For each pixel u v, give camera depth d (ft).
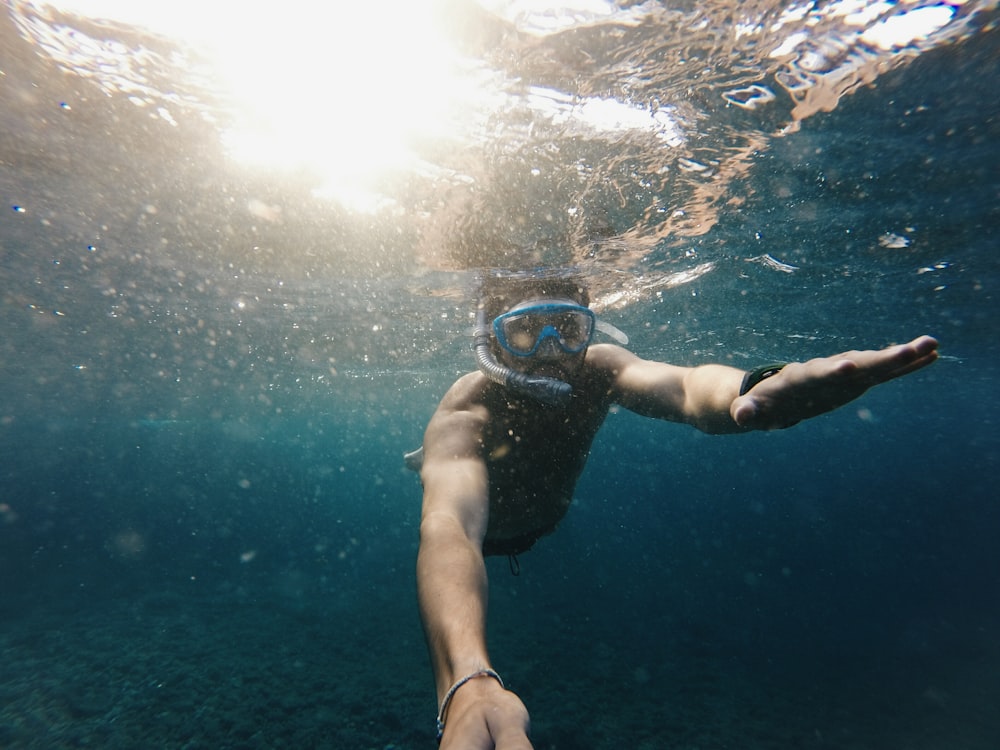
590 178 20.66
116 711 38.22
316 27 13.69
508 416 10.59
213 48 14.78
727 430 6.86
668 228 26.66
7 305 43.14
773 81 16.28
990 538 205.77
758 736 37.65
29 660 48.65
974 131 19.92
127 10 13.64
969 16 14.28
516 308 11.30
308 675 46.52
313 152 19.71
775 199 25.08
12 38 14.99
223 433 173.88
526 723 4.30
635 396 9.95
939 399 103.81
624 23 13.47
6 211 26.40
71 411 109.70
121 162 21.58
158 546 137.69
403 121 17.35
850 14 13.98
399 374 76.13
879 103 17.80
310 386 86.22
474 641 5.30
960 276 37.81
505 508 10.51
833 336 57.00
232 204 24.63
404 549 159.94
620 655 54.70
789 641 61.36
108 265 33.76
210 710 38.50
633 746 35.60
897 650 58.08
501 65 14.67
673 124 17.92
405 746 34.99
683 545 169.58
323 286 35.83
